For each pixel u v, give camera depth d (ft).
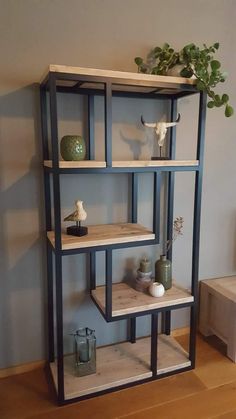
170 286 5.90
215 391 5.40
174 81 4.74
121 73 4.40
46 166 4.94
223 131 6.57
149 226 6.31
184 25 5.83
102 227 5.60
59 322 4.77
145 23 5.56
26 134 5.17
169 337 6.72
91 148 5.51
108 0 5.26
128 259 6.26
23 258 5.51
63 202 5.57
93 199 5.77
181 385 5.53
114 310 5.04
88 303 6.10
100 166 4.50
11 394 5.31
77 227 5.09
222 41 6.19
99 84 4.91
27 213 5.39
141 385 5.52
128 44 5.51
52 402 5.13
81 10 5.14
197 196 5.32
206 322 6.88
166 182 6.25
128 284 6.15
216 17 6.06
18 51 4.92
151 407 5.06
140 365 5.76
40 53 5.04
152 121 5.94
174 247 6.62
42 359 5.96
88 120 5.43
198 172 5.22
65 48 5.16
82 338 5.49
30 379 5.65
